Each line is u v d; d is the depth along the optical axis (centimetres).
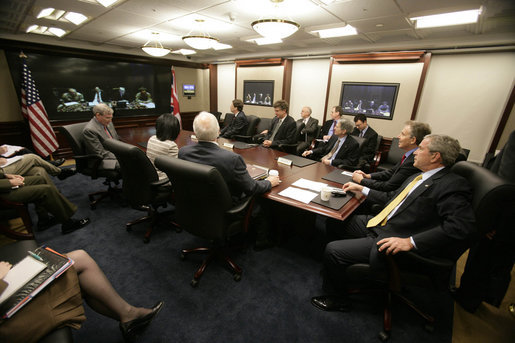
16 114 446
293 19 298
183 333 133
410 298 166
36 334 84
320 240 225
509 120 319
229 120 589
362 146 323
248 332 135
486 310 159
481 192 121
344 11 263
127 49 563
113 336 131
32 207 273
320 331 138
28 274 89
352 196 170
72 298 96
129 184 201
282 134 412
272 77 568
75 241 213
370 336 136
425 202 129
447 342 135
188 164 130
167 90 669
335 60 458
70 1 261
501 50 321
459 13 248
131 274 176
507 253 137
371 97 434
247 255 202
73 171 292
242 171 148
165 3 260
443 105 382
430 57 369
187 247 209
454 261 120
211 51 577
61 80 482
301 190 175
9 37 410
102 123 271
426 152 134
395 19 279
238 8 270
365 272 132
